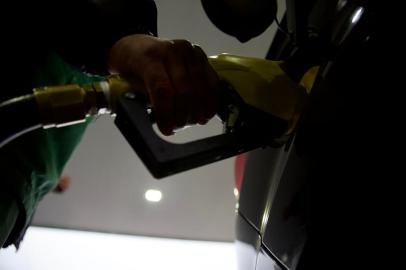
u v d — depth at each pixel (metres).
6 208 0.48
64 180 2.52
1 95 0.49
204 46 1.83
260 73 0.40
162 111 0.35
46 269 2.54
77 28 0.49
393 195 0.35
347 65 0.40
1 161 0.48
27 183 0.52
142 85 0.35
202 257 2.83
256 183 0.67
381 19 0.38
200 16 1.75
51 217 2.99
